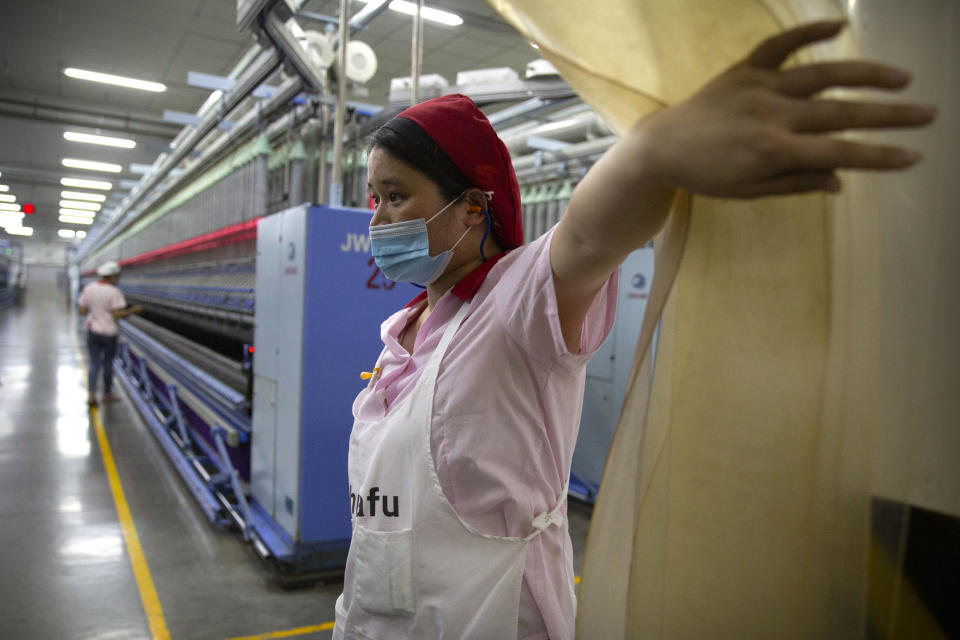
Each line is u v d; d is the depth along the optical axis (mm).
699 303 539
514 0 515
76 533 3541
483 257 844
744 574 531
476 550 744
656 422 563
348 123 3730
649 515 566
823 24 346
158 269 8922
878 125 333
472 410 730
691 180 380
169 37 6723
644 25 479
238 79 3965
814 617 515
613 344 4293
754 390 521
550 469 788
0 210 19500
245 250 4840
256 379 3438
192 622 2619
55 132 10055
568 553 854
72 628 2561
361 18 3143
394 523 782
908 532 511
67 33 6691
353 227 2832
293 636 2531
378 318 2908
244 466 3936
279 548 2951
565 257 554
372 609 789
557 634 765
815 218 485
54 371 10227
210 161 5688
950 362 501
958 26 485
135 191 9664
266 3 2709
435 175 785
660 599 561
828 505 505
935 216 491
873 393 500
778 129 340
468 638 727
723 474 536
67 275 35750
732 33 459
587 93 546
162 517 3822
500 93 3512
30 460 4992
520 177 5188
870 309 493
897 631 513
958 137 487
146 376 7277
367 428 854
